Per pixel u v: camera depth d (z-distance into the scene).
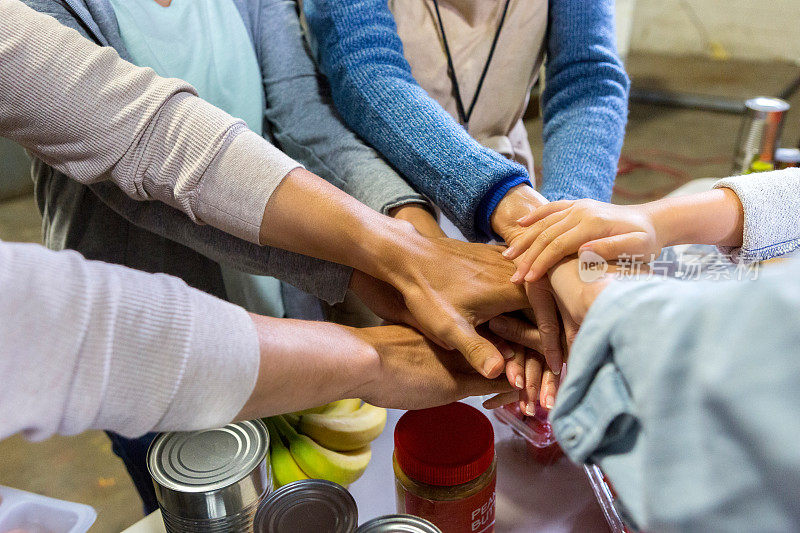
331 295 0.72
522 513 0.59
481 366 0.56
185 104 0.63
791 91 3.89
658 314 0.28
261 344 0.46
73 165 0.65
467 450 0.52
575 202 0.63
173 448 0.52
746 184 0.63
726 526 0.24
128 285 0.40
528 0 0.90
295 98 0.89
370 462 0.65
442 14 0.91
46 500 0.66
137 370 0.39
